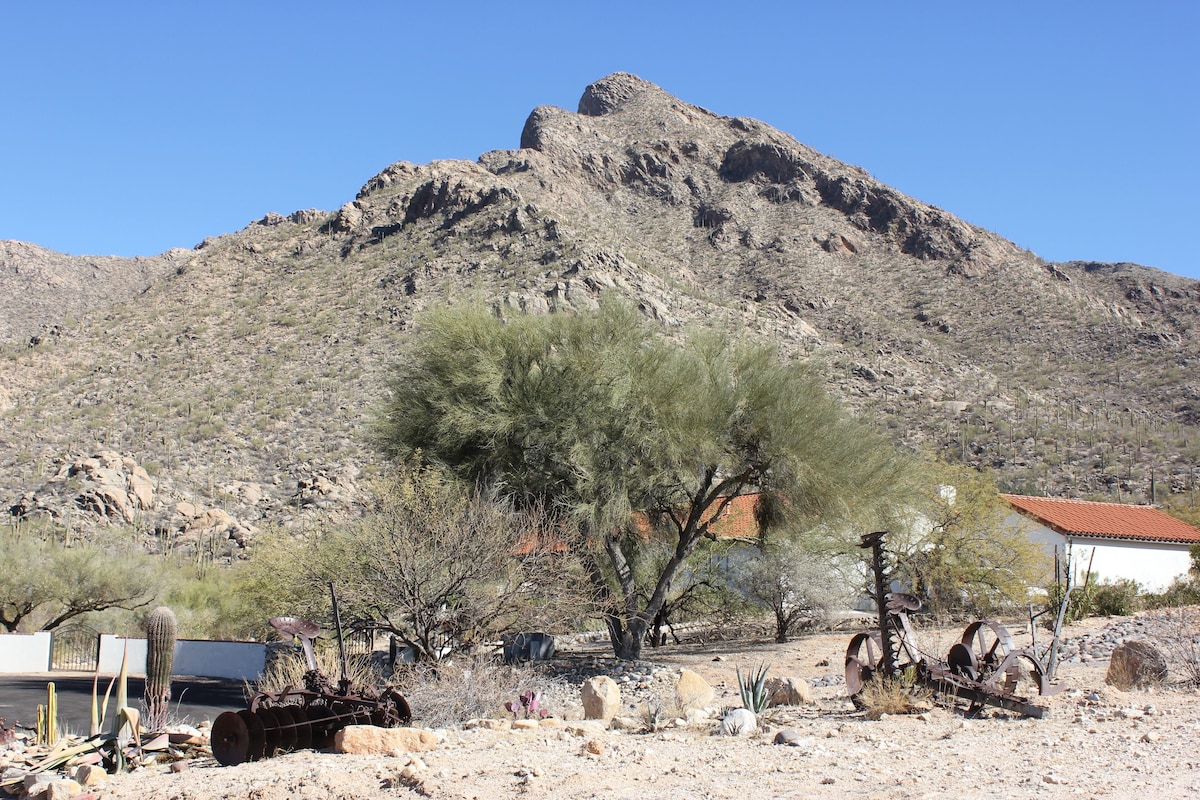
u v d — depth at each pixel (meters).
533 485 22.72
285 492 58.38
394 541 18.88
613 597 23.41
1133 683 13.34
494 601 19.44
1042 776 7.83
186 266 103.50
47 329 89.81
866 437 24.50
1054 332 98.12
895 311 106.69
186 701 20.88
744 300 105.69
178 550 50.28
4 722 15.74
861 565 30.11
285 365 76.69
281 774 9.30
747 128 173.88
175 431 65.94
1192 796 7.04
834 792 7.64
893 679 12.02
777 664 22.86
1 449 62.62
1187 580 32.53
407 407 23.72
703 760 9.21
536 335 23.31
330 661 13.88
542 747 10.30
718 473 24.23
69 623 36.38
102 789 9.84
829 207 134.62
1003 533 30.08
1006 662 11.45
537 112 169.12
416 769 8.89
